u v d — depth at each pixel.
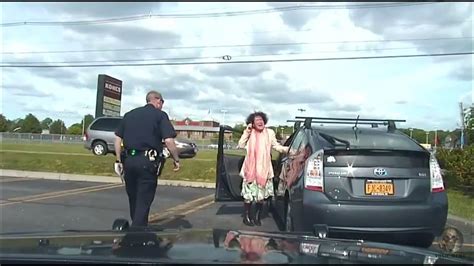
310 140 6.59
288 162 7.52
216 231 3.20
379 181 5.93
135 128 6.77
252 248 2.59
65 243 2.73
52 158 20.50
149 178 6.79
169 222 8.92
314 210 5.89
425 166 6.05
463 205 10.59
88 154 23.75
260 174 8.09
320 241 3.09
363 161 5.97
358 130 6.85
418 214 5.82
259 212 8.49
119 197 12.20
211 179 16.52
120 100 29.89
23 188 13.79
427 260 2.72
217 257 2.37
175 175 17.00
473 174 13.02
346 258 2.52
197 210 10.42
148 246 2.61
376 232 5.78
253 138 8.18
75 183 15.55
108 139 22.92
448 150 16.67
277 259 2.36
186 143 21.91
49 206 10.59
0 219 9.05
